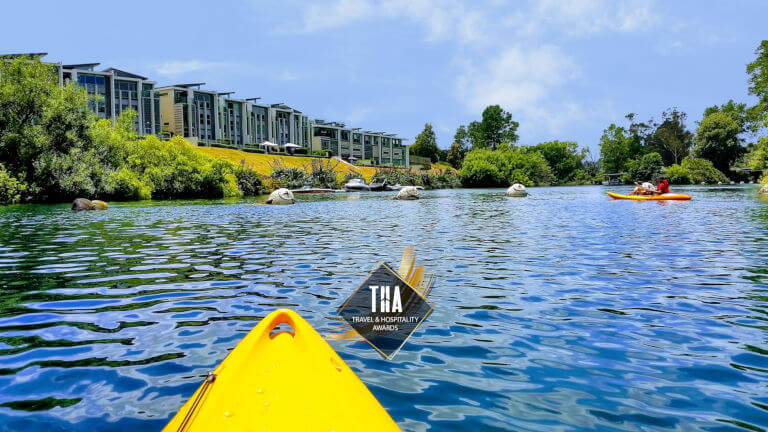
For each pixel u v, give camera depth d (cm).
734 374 327
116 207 2414
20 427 263
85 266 748
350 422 225
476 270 695
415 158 9644
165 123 6488
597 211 1927
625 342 392
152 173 3444
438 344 391
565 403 287
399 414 274
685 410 277
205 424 220
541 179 8100
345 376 267
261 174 5197
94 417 274
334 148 9475
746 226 1291
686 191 4172
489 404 287
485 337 407
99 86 5647
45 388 312
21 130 2939
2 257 838
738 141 7475
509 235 1128
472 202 2755
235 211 2081
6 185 2652
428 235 1137
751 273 667
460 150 11656
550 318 460
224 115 7144
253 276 662
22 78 3000
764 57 3962
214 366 349
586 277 645
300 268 720
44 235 1174
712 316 463
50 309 499
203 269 716
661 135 9475
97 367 347
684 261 766
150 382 322
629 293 556
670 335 409
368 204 2602
